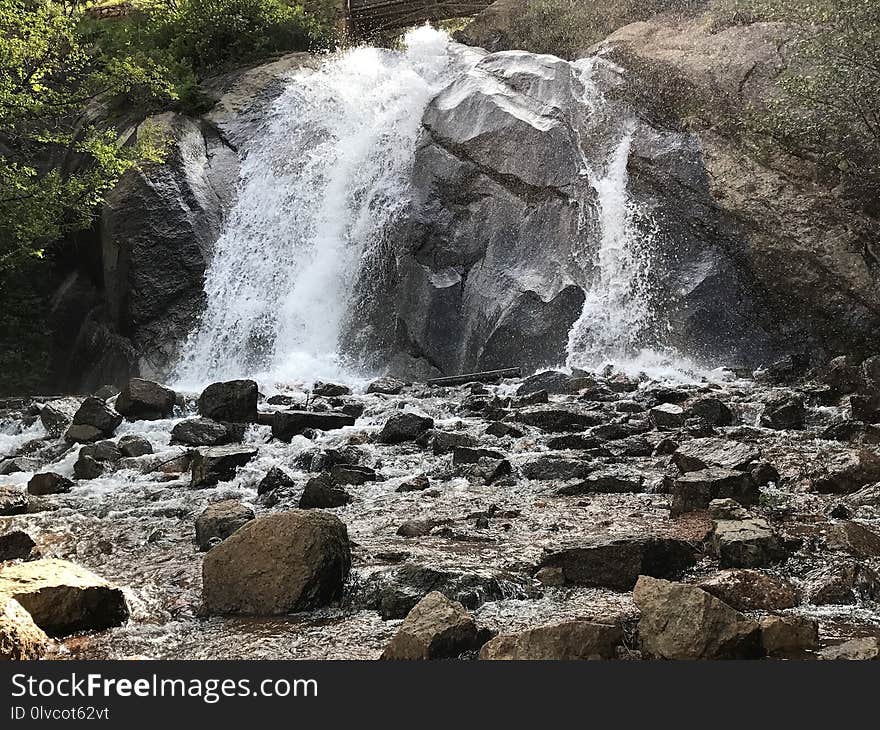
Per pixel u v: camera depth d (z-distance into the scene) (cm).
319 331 1761
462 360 1598
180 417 1129
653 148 1596
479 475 747
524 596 432
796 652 350
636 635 369
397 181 1811
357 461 811
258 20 2256
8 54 1778
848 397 1040
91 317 1961
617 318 1514
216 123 2003
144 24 2298
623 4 2036
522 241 1619
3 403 1359
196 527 579
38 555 559
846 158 1413
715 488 609
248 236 1880
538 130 1662
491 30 2188
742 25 1703
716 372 1312
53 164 2095
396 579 433
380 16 2419
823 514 592
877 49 1336
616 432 885
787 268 1423
